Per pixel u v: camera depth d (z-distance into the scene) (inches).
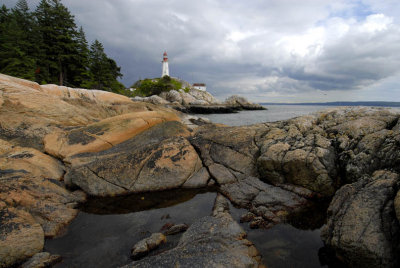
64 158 408.5
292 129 386.3
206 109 2503.7
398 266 162.7
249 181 343.9
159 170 358.9
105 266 193.8
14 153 372.2
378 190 201.9
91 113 839.1
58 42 1625.2
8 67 1411.2
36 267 188.1
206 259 174.7
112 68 2514.8
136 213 283.7
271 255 196.7
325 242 206.4
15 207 246.2
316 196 297.6
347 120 366.0
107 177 343.9
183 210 287.6
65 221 262.2
